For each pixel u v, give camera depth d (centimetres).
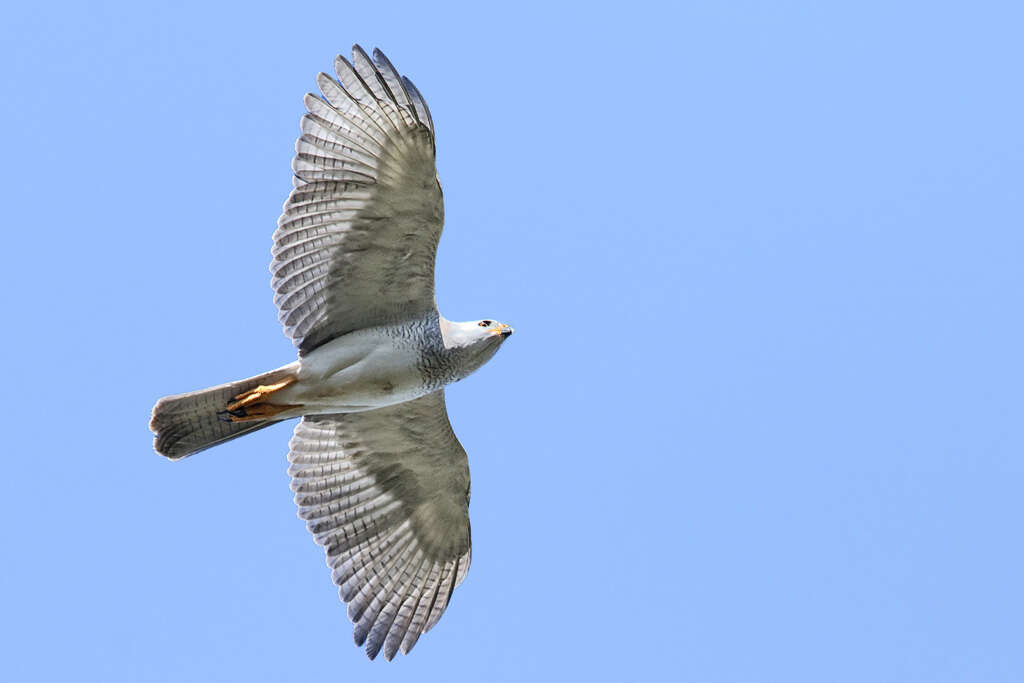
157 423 1497
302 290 1440
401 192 1376
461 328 1523
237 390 1483
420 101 1301
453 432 1659
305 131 1363
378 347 1483
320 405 1505
